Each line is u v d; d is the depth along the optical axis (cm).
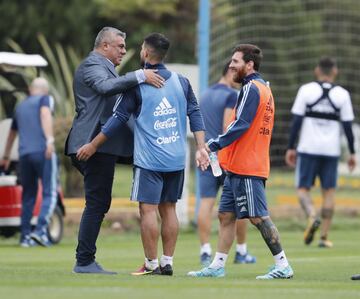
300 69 8869
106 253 4491
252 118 2998
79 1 11438
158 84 3033
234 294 2411
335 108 4881
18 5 11312
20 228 4975
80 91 3111
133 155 3100
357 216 6706
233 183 3041
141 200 3042
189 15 11981
